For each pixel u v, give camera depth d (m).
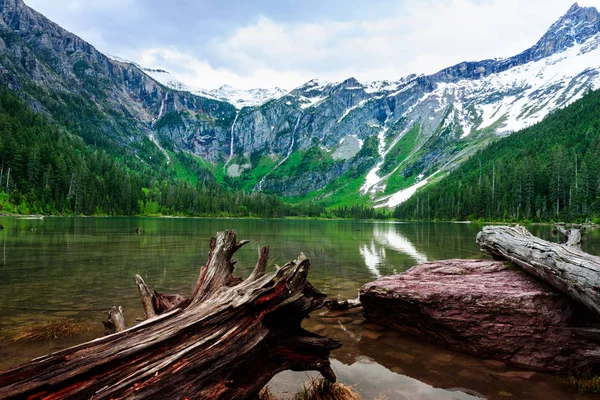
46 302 10.27
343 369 6.21
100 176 149.00
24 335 7.35
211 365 3.84
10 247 24.92
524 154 171.25
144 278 14.26
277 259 20.92
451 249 28.23
